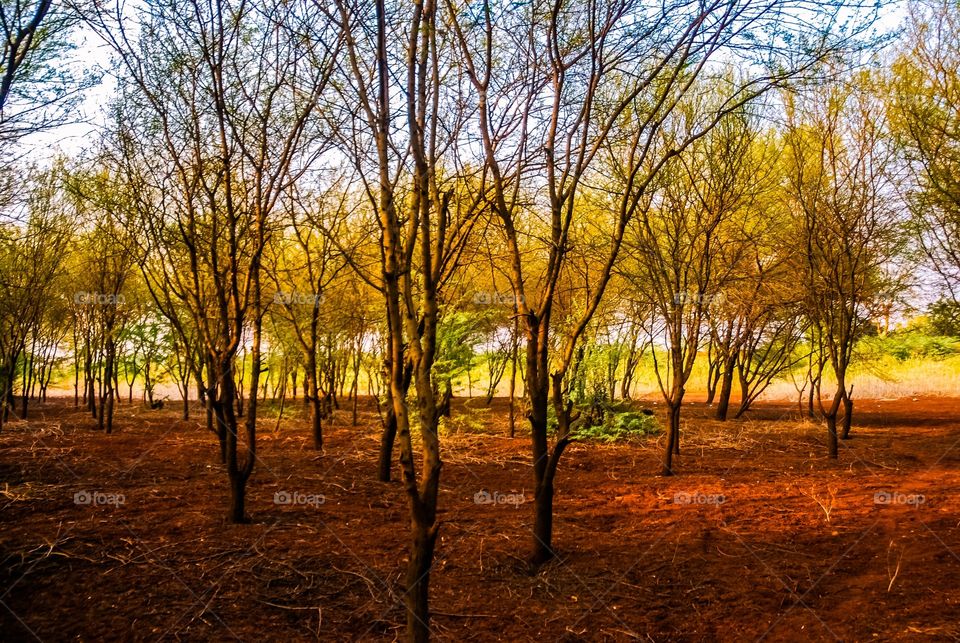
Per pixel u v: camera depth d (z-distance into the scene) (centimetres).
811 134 846
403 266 293
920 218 812
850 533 464
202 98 466
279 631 322
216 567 385
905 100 741
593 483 646
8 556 388
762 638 318
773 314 1076
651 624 333
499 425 1018
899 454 823
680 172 755
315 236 854
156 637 312
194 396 1456
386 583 375
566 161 396
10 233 798
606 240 734
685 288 733
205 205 503
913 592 360
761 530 473
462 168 423
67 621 323
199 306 465
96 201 655
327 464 694
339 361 1117
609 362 957
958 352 1609
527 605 354
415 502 259
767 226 937
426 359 268
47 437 845
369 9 301
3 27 361
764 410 1360
